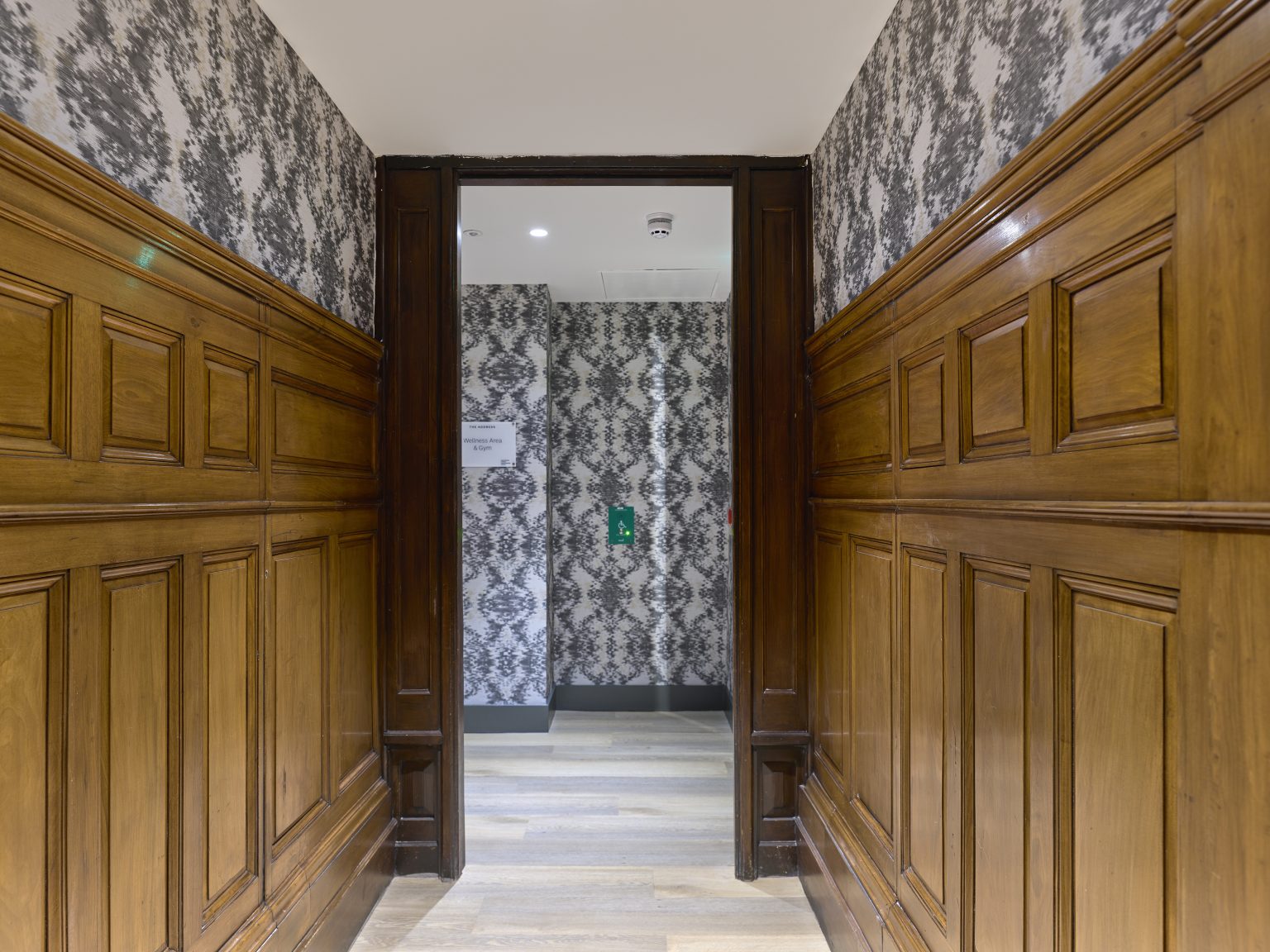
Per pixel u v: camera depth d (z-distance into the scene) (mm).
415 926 2312
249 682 1687
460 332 2672
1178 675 867
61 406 1117
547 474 4418
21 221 1023
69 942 1126
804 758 2625
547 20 1854
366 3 1775
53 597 1104
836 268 2336
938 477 1547
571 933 2277
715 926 2318
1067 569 1083
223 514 1564
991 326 1326
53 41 1129
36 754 1071
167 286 1363
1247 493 764
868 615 1998
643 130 2441
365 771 2441
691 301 4727
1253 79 745
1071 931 1093
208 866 1521
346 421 2295
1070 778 1097
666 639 4746
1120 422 987
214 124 1586
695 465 4750
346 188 2352
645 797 3361
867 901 1887
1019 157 1171
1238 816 773
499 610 4391
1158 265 903
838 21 1878
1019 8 1251
